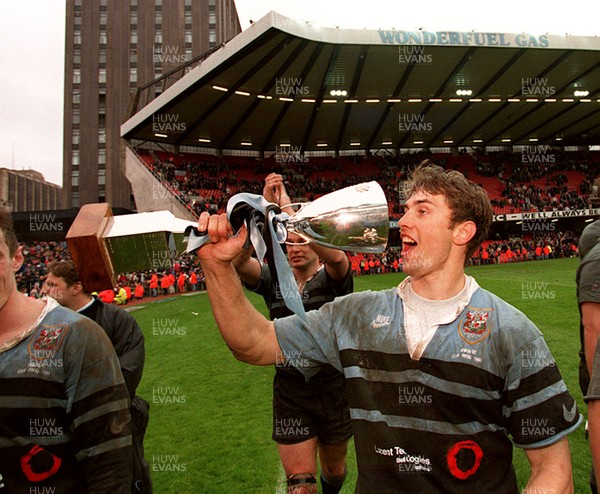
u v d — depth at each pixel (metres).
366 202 0.95
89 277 0.87
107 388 1.26
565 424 1.04
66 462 1.24
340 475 2.44
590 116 28.69
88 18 53.19
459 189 1.14
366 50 18.86
